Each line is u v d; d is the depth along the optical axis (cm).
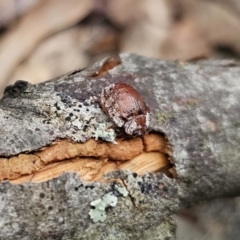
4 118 10
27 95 10
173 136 10
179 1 20
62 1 19
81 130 10
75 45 19
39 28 19
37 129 10
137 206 10
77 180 10
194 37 19
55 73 18
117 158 10
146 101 11
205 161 11
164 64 11
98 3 20
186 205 11
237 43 19
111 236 10
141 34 19
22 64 18
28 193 9
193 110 11
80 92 10
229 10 20
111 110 10
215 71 12
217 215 14
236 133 11
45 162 10
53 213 10
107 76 11
